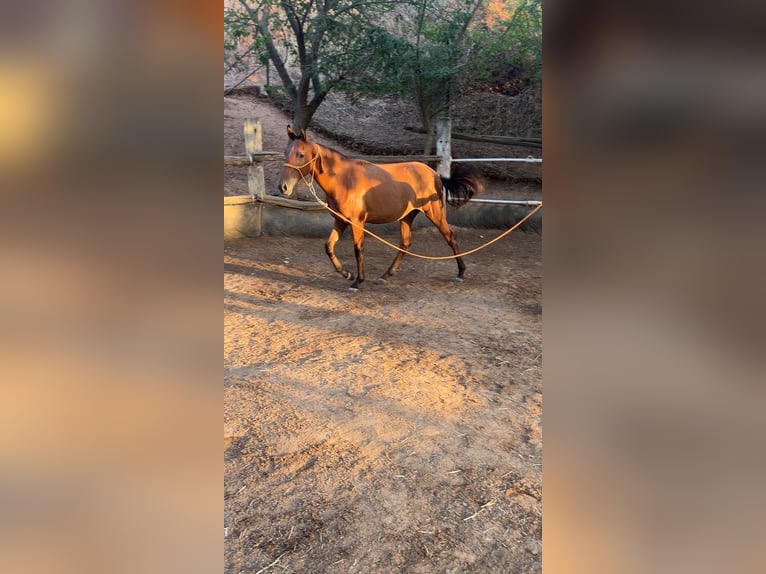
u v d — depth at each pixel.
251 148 7.23
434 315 4.77
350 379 3.45
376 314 4.78
